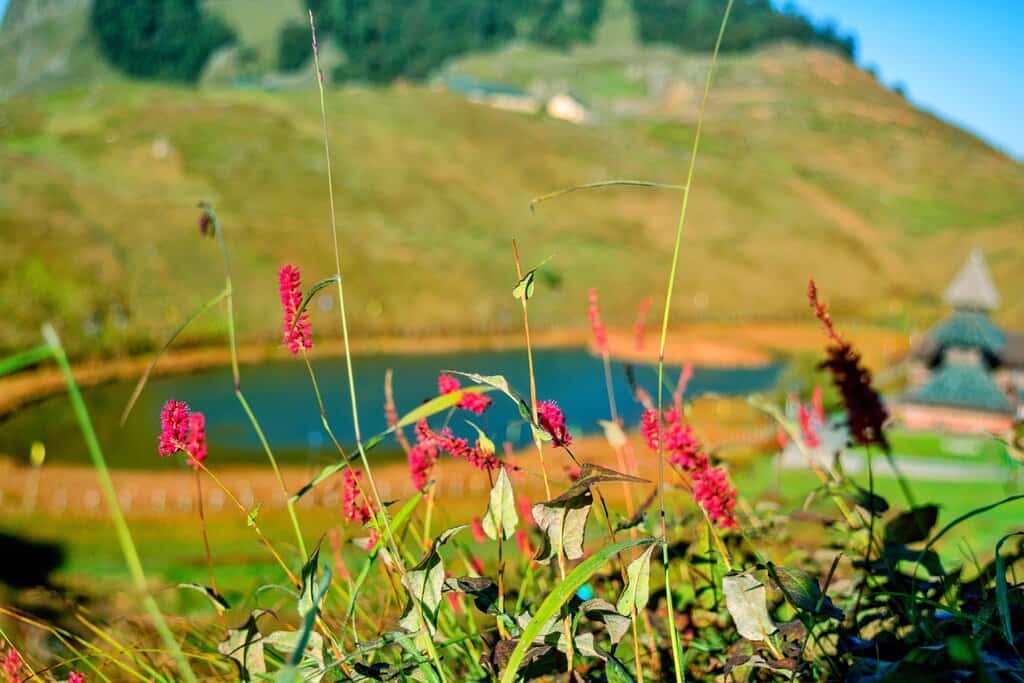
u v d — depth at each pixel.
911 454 38.09
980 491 24.16
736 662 2.12
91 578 26.02
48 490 38.94
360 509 2.30
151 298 79.88
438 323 91.44
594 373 75.94
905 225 144.62
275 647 2.12
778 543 3.12
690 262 114.88
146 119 118.12
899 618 2.52
